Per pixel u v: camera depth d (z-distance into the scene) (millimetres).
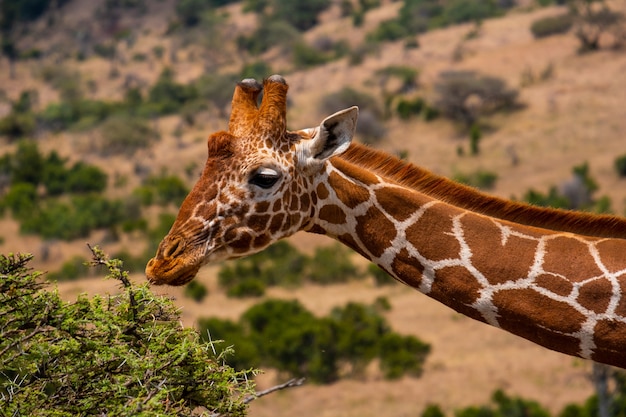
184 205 14672
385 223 14812
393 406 73812
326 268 108625
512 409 68125
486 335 86250
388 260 14883
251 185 14602
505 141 153875
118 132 186750
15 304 12367
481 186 138625
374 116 175500
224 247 14695
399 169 15203
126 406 11352
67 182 166125
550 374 77188
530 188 136625
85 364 12266
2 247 136250
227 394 12586
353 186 14930
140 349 12586
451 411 72812
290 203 14773
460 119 165625
